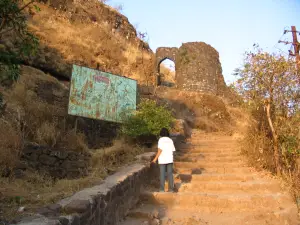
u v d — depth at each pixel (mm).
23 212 3436
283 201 5785
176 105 17000
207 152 9766
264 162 7680
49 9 17109
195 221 4969
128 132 8836
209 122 16297
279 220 5039
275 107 7441
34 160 5691
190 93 18625
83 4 21078
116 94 9391
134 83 10070
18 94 7637
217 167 8164
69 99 8109
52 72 11422
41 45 11617
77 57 13852
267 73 7398
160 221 4977
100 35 18406
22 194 4207
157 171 7781
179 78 20750
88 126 8984
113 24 22594
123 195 5211
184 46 21375
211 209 5594
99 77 9055
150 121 9062
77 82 8422
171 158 6352
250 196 5766
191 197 5867
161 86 19844
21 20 3850
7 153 5207
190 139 11906
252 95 7660
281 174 7004
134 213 5242
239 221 5004
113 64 17344
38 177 5324
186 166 8258
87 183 4922
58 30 14922
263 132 7988
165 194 5969
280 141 7242
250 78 7602
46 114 7551
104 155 7031
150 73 20938
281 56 7383
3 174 5031
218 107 17859
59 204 3631
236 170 7699
